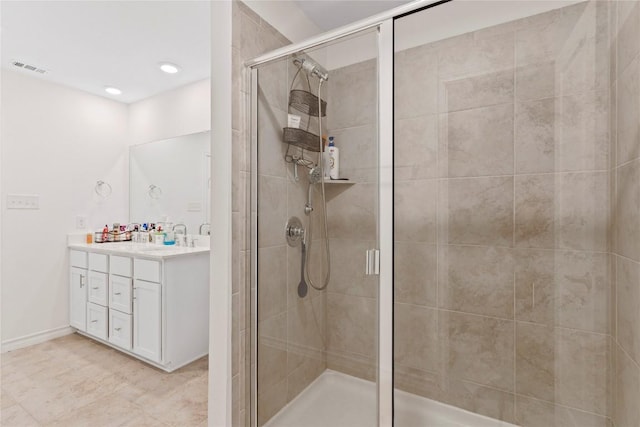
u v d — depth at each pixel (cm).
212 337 149
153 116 328
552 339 151
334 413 141
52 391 203
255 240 156
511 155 157
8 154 265
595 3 140
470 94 164
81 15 197
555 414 150
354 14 194
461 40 166
